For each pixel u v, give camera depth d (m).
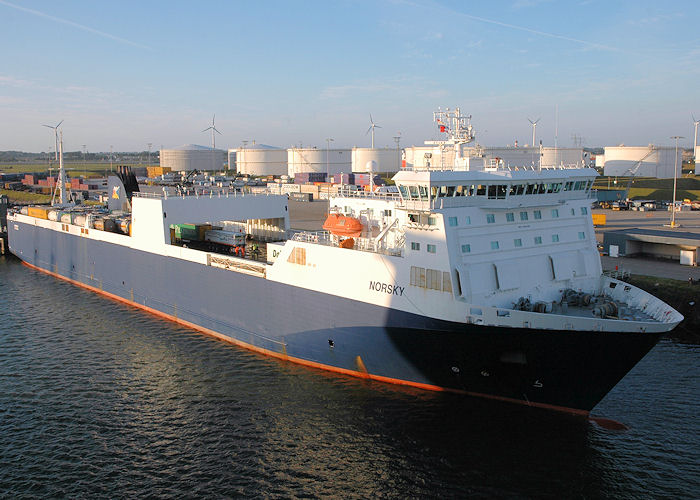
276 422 28.12
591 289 30.70
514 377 27.30
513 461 24.73
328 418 28.34
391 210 32.44
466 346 27.12
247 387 32.00
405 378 30.91
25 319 44.81
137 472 24.28
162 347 38.47
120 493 22.89
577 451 25.39
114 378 33.44
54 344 39.12
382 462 24.81
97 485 23.41
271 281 35.28
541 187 29.67
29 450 25.91
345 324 31.59
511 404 28.62
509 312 25.36
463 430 26.95
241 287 37.50
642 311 27.64
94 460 25.14
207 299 40.53
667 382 32.81
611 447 25.75
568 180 30.69
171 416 28.91
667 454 25.25
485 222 28.17
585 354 25.09
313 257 32.56
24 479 23.78
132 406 30.00
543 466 24.39
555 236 30.45
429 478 23.72
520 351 26.12
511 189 28.64
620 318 26.55
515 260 28.64
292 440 26.55
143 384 32.59
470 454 25.22
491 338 26.19
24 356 36.88
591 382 26.11
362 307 30.50
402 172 27.92
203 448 26.03
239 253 44.47
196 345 38.88
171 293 43.94
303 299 33.50
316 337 33.44
